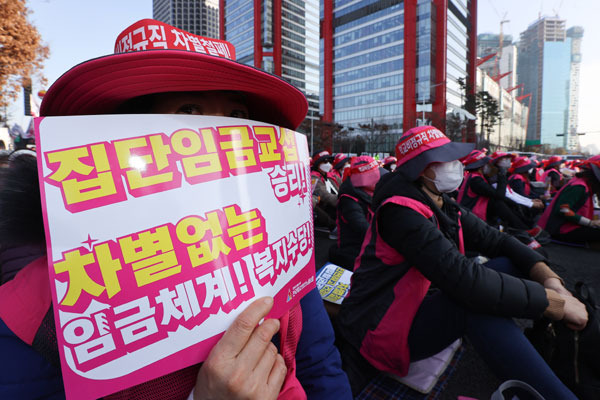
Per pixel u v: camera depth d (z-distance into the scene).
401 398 1.80
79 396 0.42
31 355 0.49
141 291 0.45
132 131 0.46
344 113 67.88
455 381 1.94
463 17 66.06
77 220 0.42
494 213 5.30
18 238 0.53
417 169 1.59
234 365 0.46
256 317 0.50
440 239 1.44
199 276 0.49
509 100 120.12
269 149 0.62
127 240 0.45
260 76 0.56
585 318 1.39
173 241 0.47
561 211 4.85
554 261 4.20
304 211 0.73
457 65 65.44
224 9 93.81
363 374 1.83
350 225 2.99
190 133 0.50
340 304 2.13
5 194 0.51
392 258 1.64
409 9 56.12
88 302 0.42
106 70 0.46
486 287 1.32
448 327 1.50
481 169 5.37
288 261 0.64
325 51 70.19
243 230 0.54
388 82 60.25
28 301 0.50
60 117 0.42
